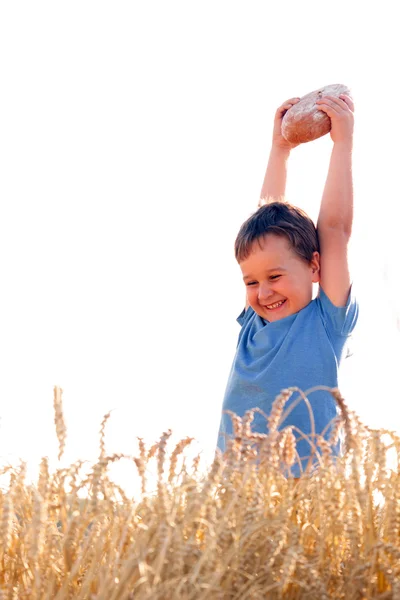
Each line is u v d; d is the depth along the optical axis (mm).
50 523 2375
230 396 3975
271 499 2498
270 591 2207
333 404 3812
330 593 2291
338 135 4191
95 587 2264
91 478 2371
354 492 2316
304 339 3881
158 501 2246
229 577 2131
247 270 4059
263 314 4078
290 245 3988
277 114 4652
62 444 2479
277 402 2463
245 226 4105
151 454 2518
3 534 2271
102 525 2469
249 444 2523
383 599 2164
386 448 2410
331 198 4102
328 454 2486
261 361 3904
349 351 4113
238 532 2195
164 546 2014
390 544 2156
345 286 3986
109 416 2564
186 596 1990
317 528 2451
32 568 2293
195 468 2531
